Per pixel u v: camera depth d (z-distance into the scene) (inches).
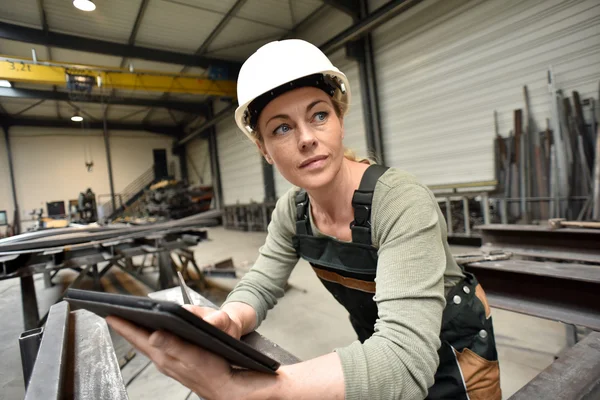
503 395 56.6
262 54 22.8
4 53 239.0
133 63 275.1
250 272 32.7
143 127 478.0
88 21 207.8
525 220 134.3
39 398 21.0
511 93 142.3
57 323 32.5
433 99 172.9
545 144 128.9
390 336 17.5
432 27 168.9
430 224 20.9
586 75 121.0
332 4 184.4
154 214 351.6
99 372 26.0
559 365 22.9
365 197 23.5
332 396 15.5
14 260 95.0
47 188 420.8
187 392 65.5
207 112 407.8
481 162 155.7
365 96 204.1
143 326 15.5
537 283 47.3
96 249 127.6
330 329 87.3
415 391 16.4
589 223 55.6
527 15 135.0
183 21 217.5
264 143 25.0
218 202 419.2
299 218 29.9
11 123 389.4
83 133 446.0
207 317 22.7
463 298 27.7
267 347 26.9
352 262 26.2
